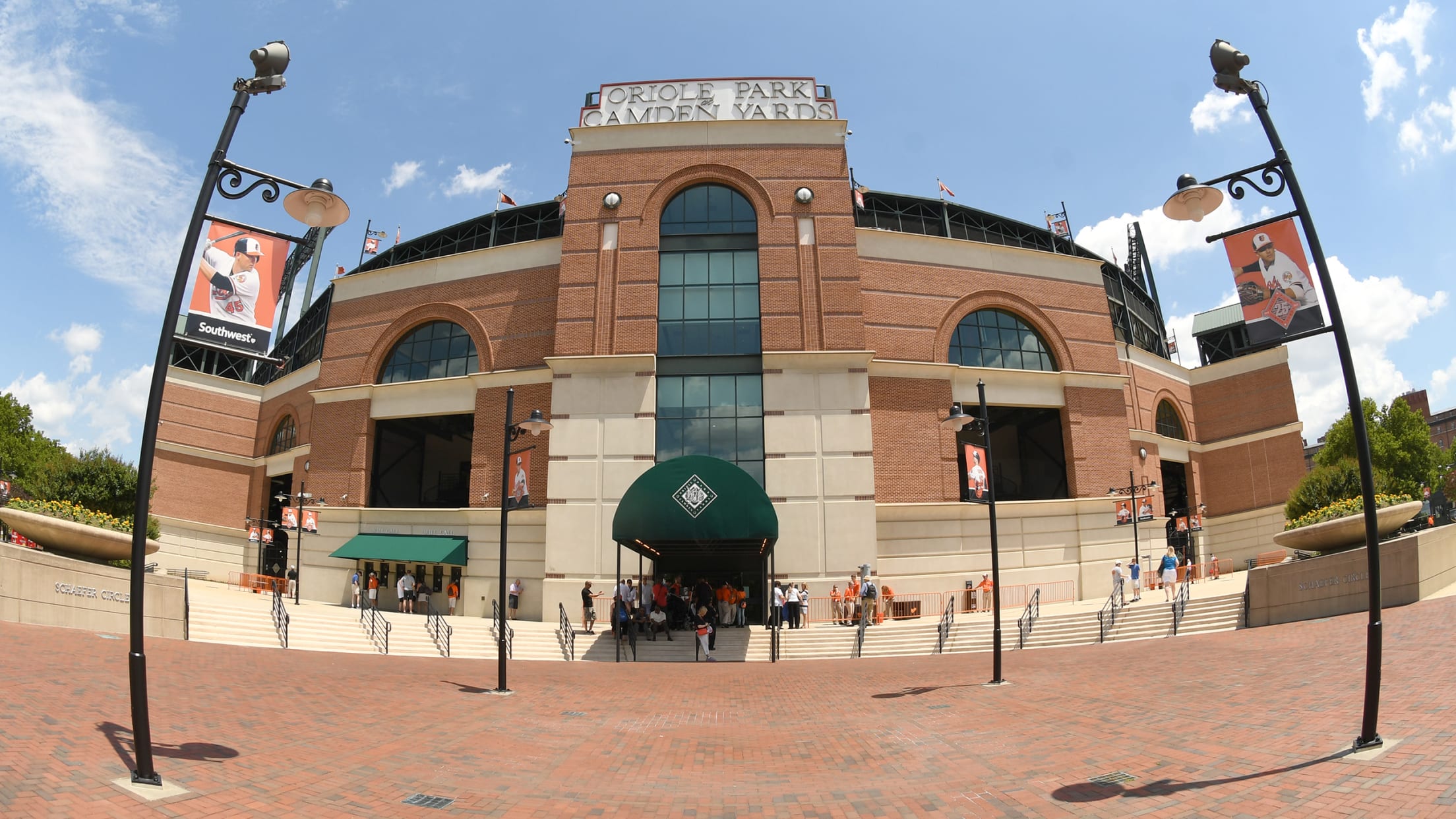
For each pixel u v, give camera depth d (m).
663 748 12.08
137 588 8.67
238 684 14.99
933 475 34.47
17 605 18.47
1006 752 11.06
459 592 34.09
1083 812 8.38
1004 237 42.25
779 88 35.66
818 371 31.91
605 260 33.38
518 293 36.31
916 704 15.20
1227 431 47.81
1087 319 38.94
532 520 33.16
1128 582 35.78
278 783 9.14
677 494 25.44
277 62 9.94
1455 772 8.10
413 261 39.41
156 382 9.04
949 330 36.75
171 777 8.84
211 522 45.91
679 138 34.75
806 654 26.20
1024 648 25.06
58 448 48.75
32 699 11.21
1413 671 12.93
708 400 31.97
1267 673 14.65
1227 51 10.33
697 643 25.27
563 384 32.16
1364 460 9.61
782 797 9.52
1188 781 8.99
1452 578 21.39
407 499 42.06
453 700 15.34
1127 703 13.54
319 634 24.61
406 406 37.22
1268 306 10.43
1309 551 24.97
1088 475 36.59
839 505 30.73
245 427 48.09
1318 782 8.42
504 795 9.43
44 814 7.27
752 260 33.53
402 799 9.02
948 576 33.38
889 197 40.28
